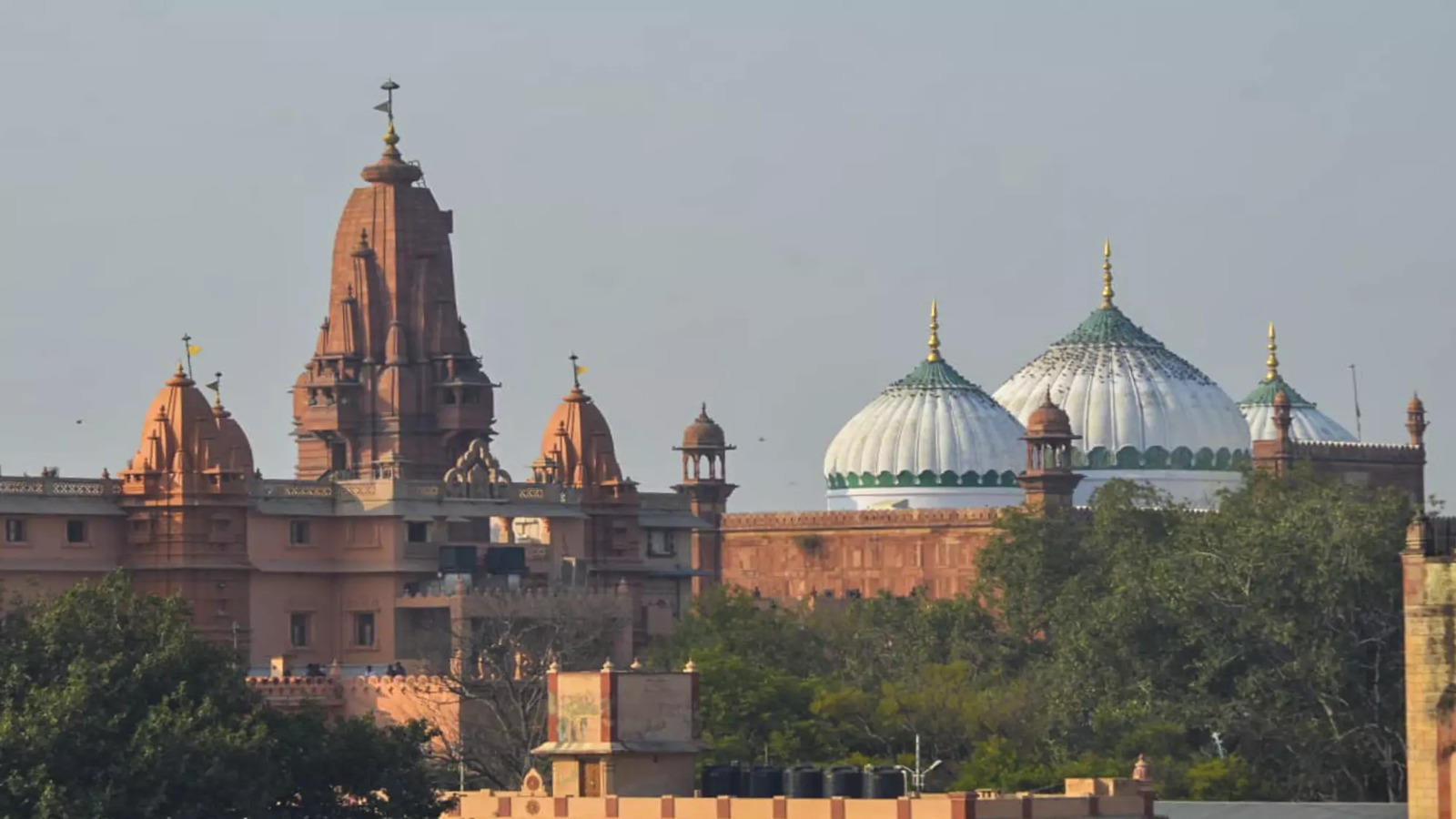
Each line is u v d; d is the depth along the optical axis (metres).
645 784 190.75
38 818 187.38
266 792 194.62
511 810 190.75
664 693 192.62
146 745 191.50
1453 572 182.75
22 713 194.25
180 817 191.75
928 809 174.25
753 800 179.88
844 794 186.00
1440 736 182.88
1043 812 177.00
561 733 192.75
